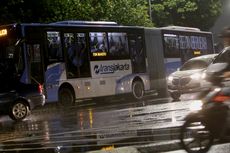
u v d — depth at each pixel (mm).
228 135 11414
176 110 21062
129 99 32969
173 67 36781
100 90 29922
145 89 33562
